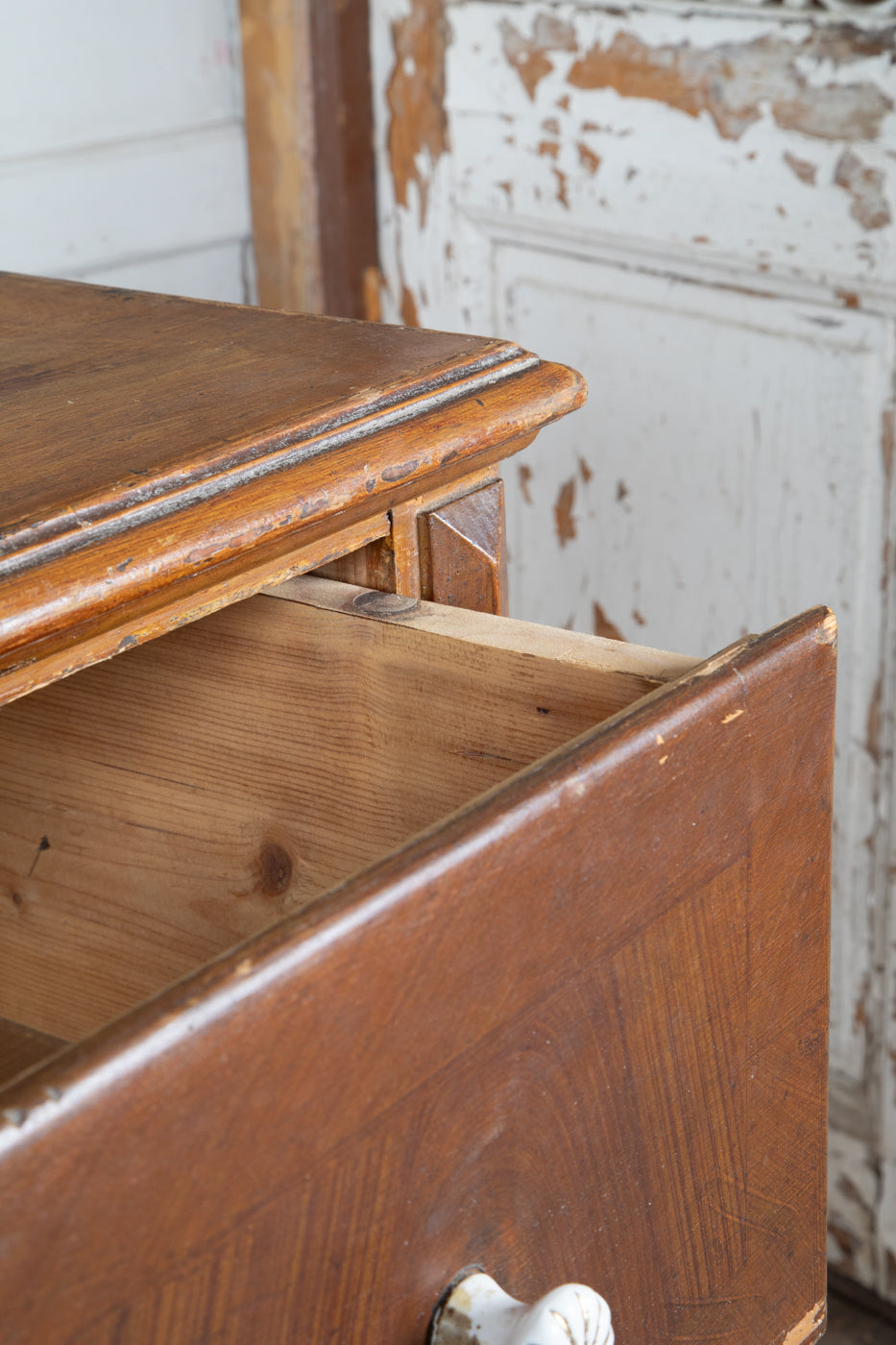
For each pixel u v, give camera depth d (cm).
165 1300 32
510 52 125
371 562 58
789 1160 54
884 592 114
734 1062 50
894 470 111
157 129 137
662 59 114
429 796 56
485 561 61
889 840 120
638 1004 45
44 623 42
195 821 63
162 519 47
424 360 60
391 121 138
